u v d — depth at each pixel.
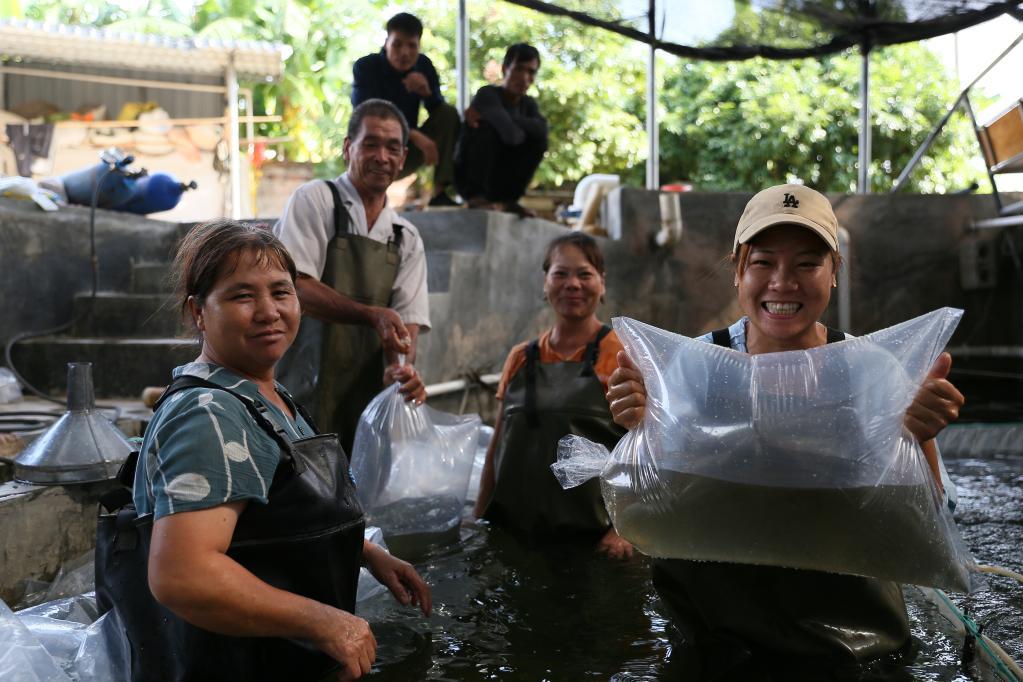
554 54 14.43
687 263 7.75
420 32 5.77
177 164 11.23
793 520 1.74
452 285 5.29
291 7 14.13
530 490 3.01
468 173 6.21
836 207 8.13
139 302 5.19
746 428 1.75
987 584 2.48
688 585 1.98
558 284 3.11
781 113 14.40
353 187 3.48
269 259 1.80
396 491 3.07
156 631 1.71
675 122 14.77
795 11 6.98
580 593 2.45
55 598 2.44
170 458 1.58
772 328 1.99
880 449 1.71
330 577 1.76
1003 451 4.73
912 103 14.88
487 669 1.93
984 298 8.23
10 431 3.28
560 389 3.06
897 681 1.80
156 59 10.82
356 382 3.54
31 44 10.16
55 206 5.35
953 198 8.20
